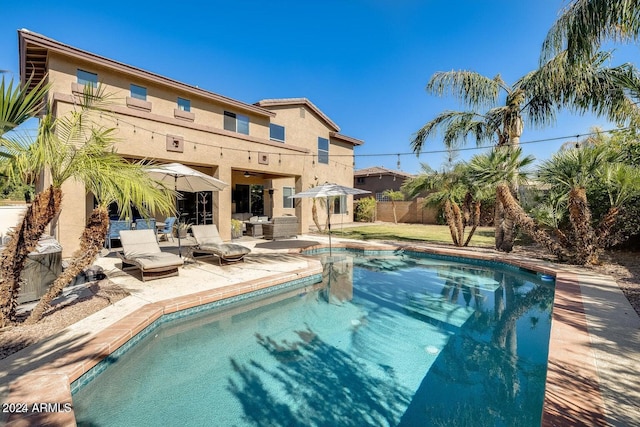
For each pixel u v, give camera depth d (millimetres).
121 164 4578
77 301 5297
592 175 8734
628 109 8750
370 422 3049
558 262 9133
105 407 3215
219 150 12680
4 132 3598
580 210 8641
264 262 9008
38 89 3977
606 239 8594
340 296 7090
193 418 3072
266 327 5355
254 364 4129
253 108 14805
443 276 8961
